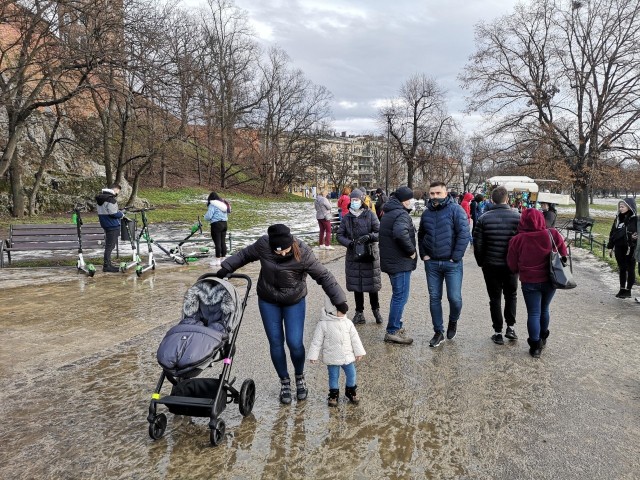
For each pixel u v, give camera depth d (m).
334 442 3.68
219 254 11.47
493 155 33.25
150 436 3.65
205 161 52.31
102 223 10.35
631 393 4.58
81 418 4.04
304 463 3.39
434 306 5.90
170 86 18.36
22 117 17.98
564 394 4.55
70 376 4.89
